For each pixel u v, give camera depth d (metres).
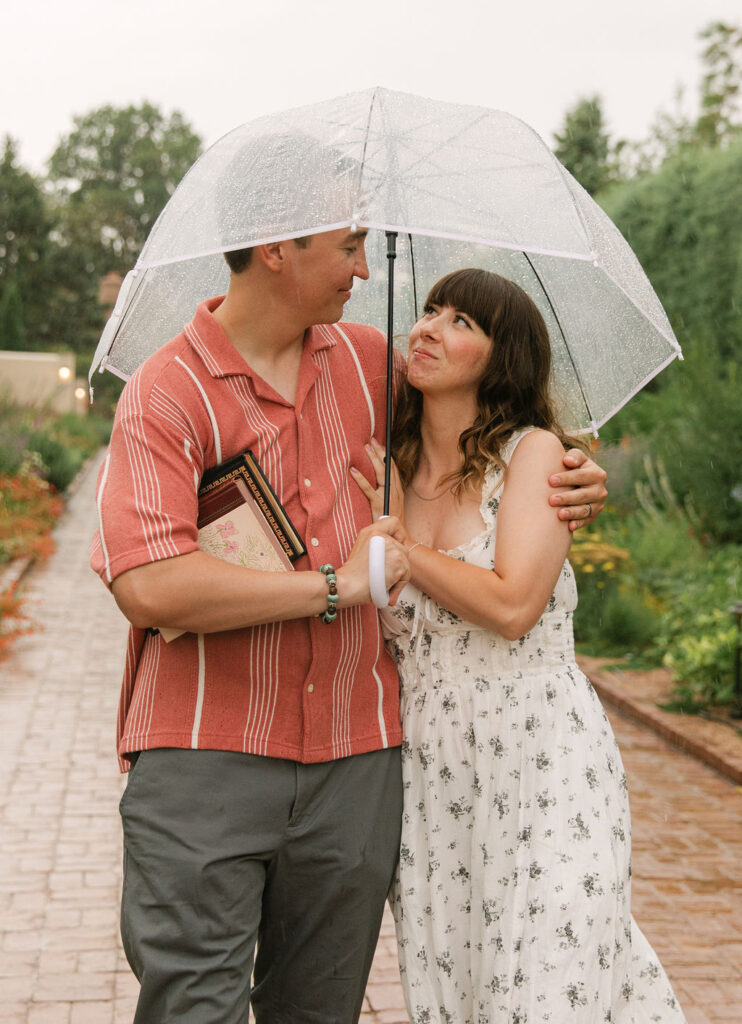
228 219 1.90
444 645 2.25
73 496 20.78
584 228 1.94
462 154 1.97
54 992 3.38
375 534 2.06
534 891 2.11
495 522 2.22
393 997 3.42
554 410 2.43
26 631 8.67
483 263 2.47
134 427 1.91
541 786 2.16
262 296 2.00
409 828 2.26
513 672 2.21
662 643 7.61
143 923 1.96
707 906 4.14
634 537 9.59
